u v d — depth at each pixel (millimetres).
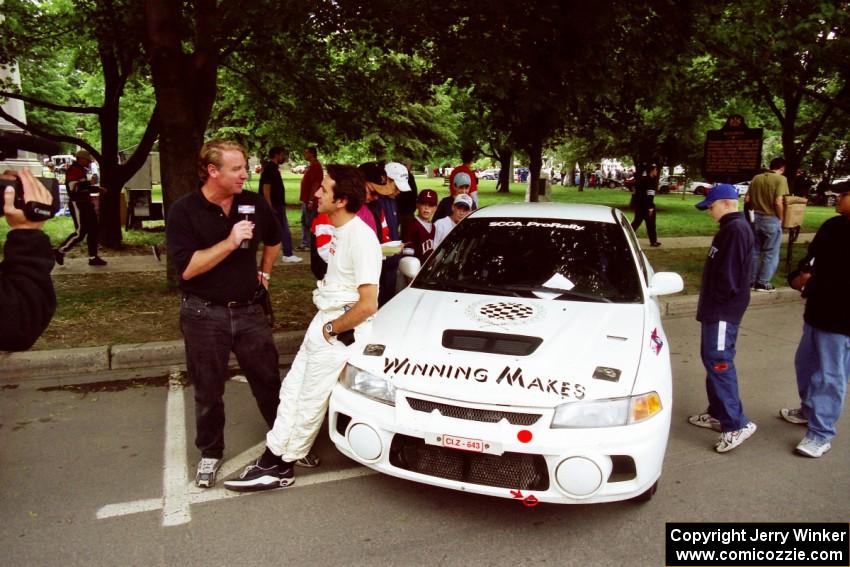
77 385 4871
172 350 5371
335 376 3248
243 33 9969
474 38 7656
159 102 6953
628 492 2875
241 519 3078
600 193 35031
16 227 2021
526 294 3959
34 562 2699
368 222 4516
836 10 8969
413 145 25141
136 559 2742
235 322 3277
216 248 3027
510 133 9641
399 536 2959
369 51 10812
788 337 6816
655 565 2783
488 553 2842
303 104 12016
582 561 2799
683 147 25875
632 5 7621
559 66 7766
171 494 3299
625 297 3912
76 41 11281
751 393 5078
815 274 3840
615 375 2982
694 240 14477
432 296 3977
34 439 3930
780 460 3859
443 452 2975
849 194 3613
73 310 6602
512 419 2838
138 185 14305
